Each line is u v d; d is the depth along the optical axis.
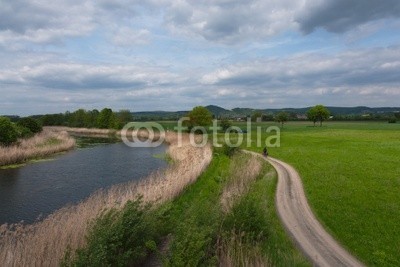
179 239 14.49
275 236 17.95
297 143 66.31
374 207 22.92
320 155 48.19
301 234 18.75
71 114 142.38
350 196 25.80
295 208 23.34
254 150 58.44
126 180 35.59
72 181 34.97
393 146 55.44
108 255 12.88
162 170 39.81
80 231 15.49
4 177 36.47
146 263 14.80
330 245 17.33
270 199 25.38
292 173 36.00
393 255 15.96
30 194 29.86
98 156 53.69
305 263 15.02
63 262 12.44
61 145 58.62
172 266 13.16
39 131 72.62
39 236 15.16
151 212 18.00
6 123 49.62
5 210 25.44
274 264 14.41
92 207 19.16
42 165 43.94
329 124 149.12
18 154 45.50
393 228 19.16
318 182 30.81
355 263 15.38
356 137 74.44
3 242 15.62
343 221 20.50
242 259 13.55
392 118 163.25
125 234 14.25
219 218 17.02
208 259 13.73
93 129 118.12
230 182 28.83
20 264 12.62
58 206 26.41
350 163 40.19
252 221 17.19
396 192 26.69
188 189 27.34
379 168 36.44
